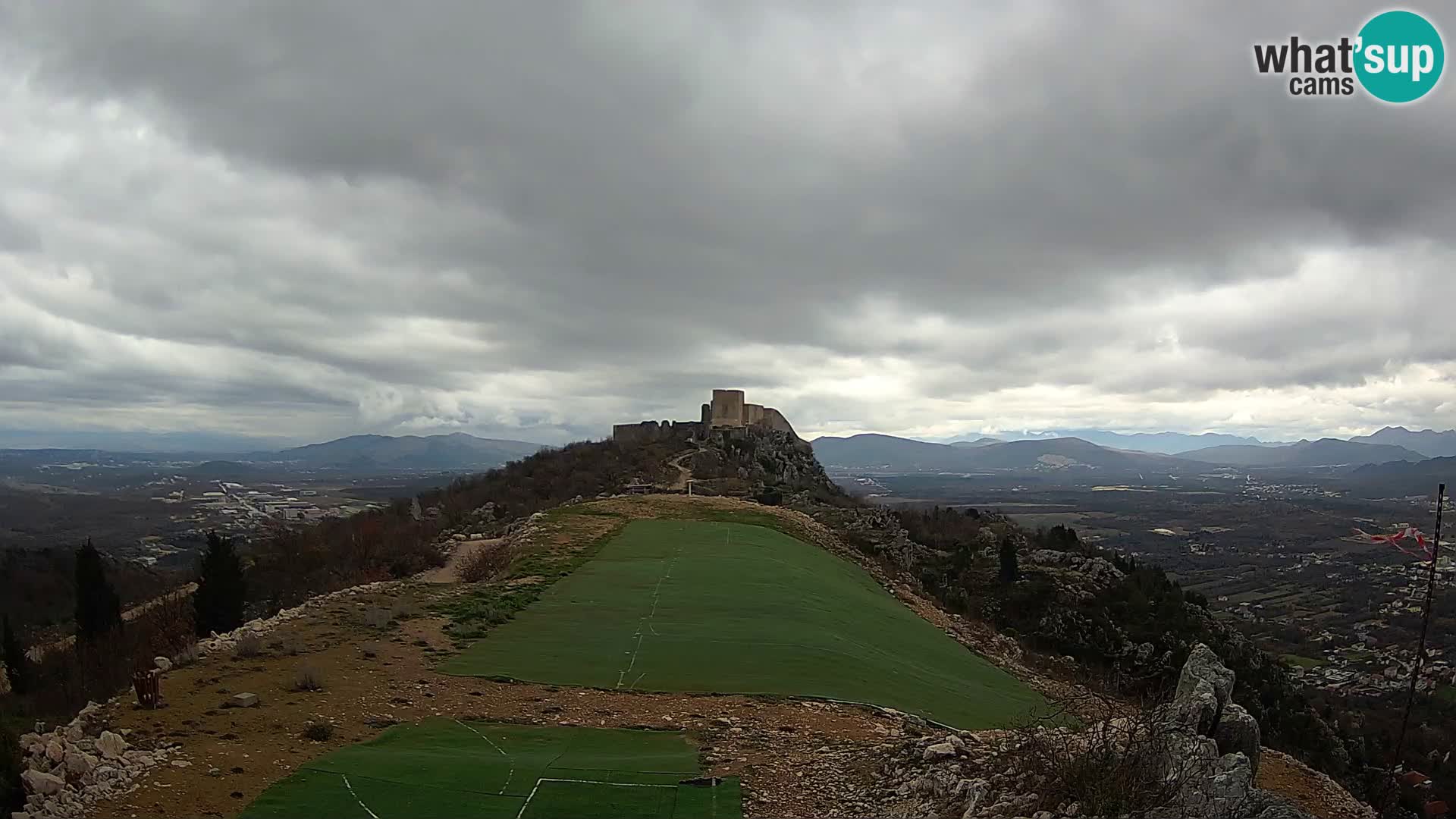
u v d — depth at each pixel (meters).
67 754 14.96
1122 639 61.44
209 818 13.96
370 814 14.36
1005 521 112.88
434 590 36.25
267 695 20.66
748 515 62.16
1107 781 13.21
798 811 15.35
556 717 20.92
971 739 18.88
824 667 26.69
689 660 26.66
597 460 97.88
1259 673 56.94
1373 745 47.84
